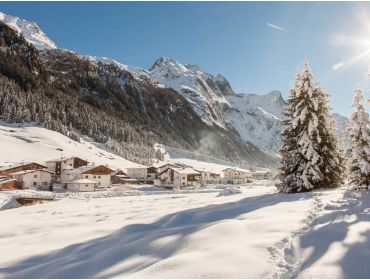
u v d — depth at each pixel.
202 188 82.50
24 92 192.62
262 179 158.00
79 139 166.88
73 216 22.08
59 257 9.59
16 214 29.14
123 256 8.47
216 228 9.71
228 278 6.28
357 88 21.17
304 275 6.31
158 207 23.88
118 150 174.25
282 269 6.64
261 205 15.90
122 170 124.19
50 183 81.69
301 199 17.53
